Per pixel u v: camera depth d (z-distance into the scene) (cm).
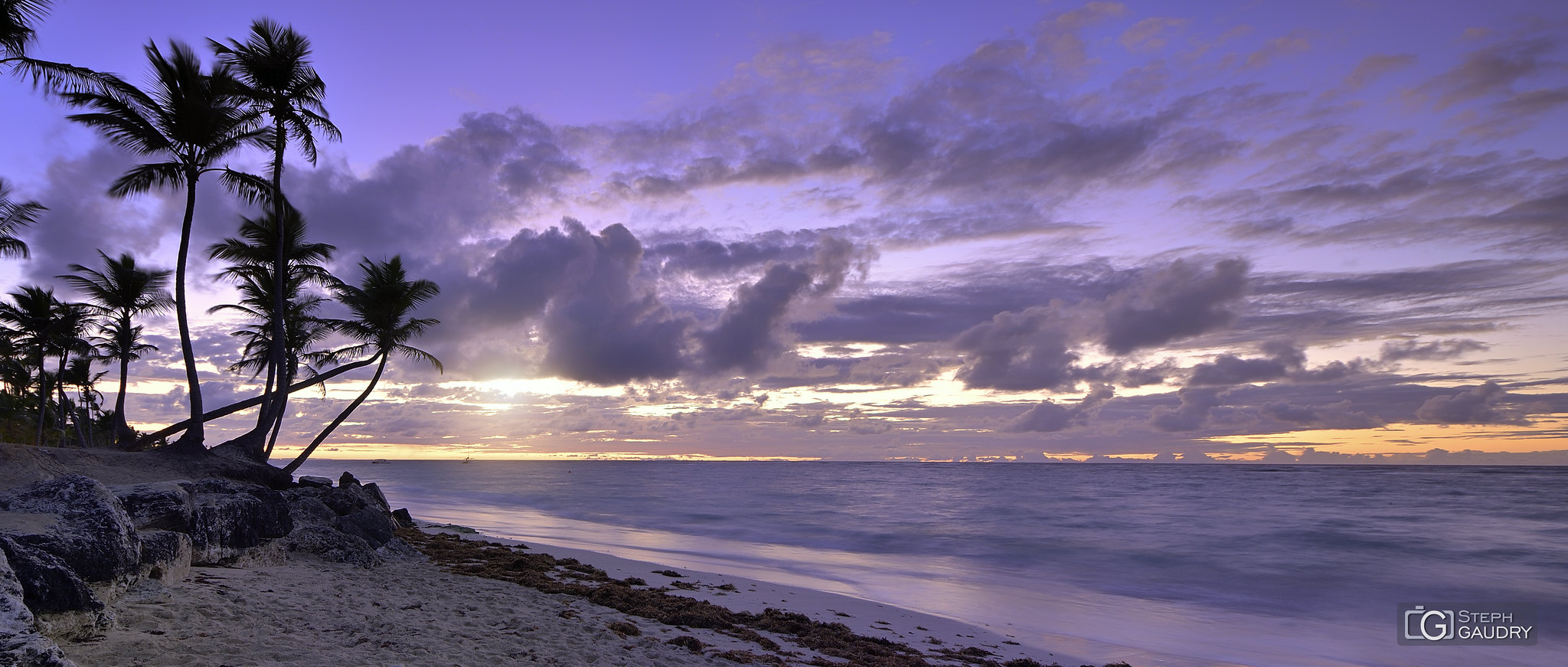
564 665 833
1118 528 3488
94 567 747
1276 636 1569
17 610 505
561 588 1458
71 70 1714
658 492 6575
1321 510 4288
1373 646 1495
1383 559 2639
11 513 750
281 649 731
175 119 2055
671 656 967
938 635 1408
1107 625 1616
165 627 748
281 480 2120
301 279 3008
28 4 1596
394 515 2758
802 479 10344
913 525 3659
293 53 2362
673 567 2177
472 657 812
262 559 1245
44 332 3588
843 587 1978
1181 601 1955
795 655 1109
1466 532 3247
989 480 9169
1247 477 9400
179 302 2098
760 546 2930
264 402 2475
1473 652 1459
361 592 1138
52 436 4953
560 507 4916
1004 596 1928
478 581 1447
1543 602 1966
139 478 1719
